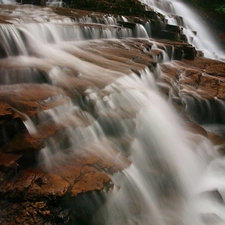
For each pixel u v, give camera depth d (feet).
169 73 41.06
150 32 58.85
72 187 16.44
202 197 23.50
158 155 24.93
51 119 20.47
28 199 15.33
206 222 21.54
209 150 29.01
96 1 65.92
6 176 15.71
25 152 17.07
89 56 34.88
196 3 96.43
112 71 30.91
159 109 29.17
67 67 28.71
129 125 23.86
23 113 19.39
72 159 18.85
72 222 16.08
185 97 36.91
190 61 53.21
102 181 17.28
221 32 94.02
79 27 41.06
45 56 30.94
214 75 47.11
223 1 100.73
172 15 78.18
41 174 16.89
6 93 22.16
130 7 65.82
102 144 21.42
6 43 28.32
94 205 16.87
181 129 30.25
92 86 25.72
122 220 18.37
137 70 32.65
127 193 19.56
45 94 22.50
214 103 37.73
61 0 63.93
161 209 21.25
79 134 20.63
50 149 18.52
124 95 26.89
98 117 23.02
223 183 25.64
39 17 42.04
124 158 20.83
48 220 15.01
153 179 22.53
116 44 43.09
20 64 26.45
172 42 55.62
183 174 24.59
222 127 37.01
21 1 59.82
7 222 14.52
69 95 23.47
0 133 16.94
